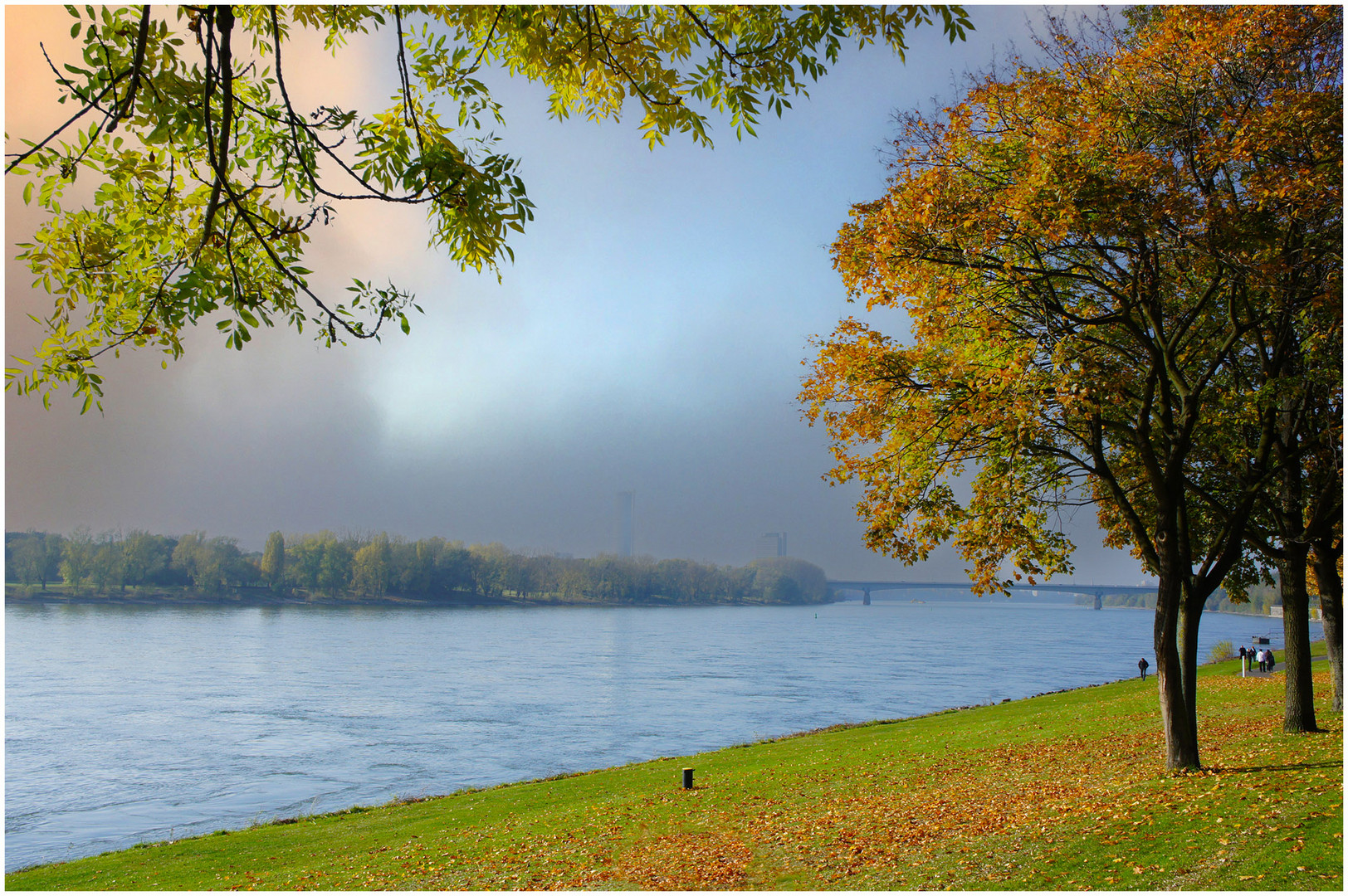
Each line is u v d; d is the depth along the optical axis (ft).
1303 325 69.10
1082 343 59.67
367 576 653.71
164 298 23.13
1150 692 142.20
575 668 307.37
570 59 28.96
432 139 26.32
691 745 165.07
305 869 66.03
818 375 68.85
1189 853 44.37
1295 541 68.69
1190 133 56.39
